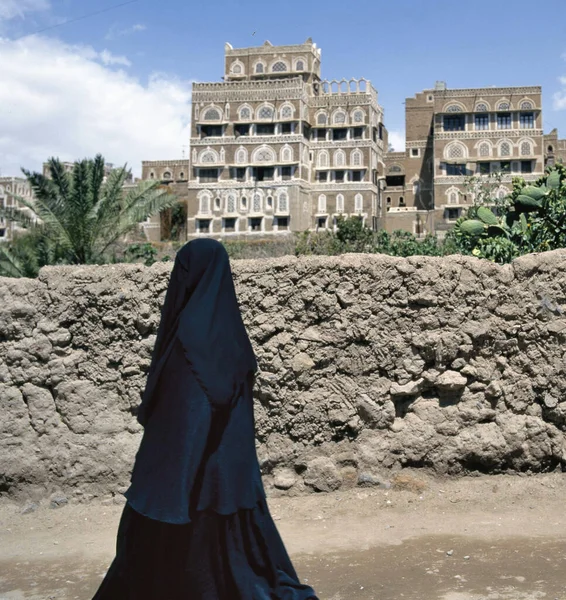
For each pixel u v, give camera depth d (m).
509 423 5.02
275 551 3.04
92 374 5.14
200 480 2.91
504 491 4.90
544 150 73.56
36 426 5.13
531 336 5.07
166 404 2.99
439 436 5.03
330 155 66.31
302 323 5.07
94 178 19.66
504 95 63.78
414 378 5.04
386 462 5.03
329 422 5.05
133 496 2.96
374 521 4.62
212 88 65.56
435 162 65.00
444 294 5.04
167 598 2.92
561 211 8.34
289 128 64.75
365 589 3.65
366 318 5.05
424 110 72.94
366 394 5.04
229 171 65.44
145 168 82.69
